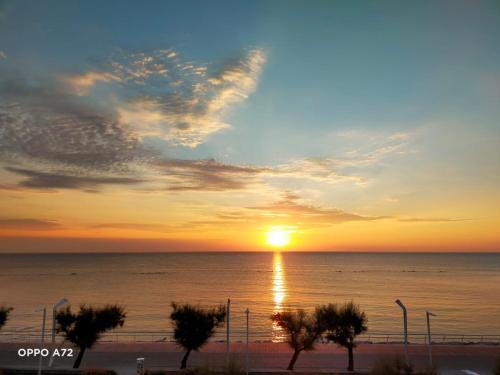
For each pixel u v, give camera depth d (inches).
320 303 4013.3
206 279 6855.3
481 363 1224.8
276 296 4618.6
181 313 1184.8
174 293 4845.0
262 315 3275.1
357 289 5319.9
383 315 3294.8
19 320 2970.0
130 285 5767.7
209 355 1342.3
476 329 2728.8
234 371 957.8
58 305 1178.0
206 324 1163.3
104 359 1273.4
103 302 4020.7
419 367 1098.1
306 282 6348.4
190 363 1222.9
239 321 2984.7
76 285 5733.3
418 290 5147.6
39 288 5324.8
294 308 3631.9
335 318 1179.9
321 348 1476.4
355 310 1203.9
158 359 1280.8
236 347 1485.0
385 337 2353.6
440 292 4916.3
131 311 3447.3
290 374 994.1
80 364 1208.2
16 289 5206.7
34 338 2110.0
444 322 2974.9
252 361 1273.4
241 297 4512.8
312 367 1194.6
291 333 1184.8
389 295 4653.1
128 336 2379.4
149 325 2780.5
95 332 1163.3
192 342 1151.6
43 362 1236.5
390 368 925.8
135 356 1318.9
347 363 1247.5
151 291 5032.0
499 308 3639.3
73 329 1159.6
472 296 4507.9
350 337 1165.1
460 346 1510.8
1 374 954.1
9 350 1379.2
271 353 1386.6
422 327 2790.4
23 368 1021.2
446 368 1163.3
